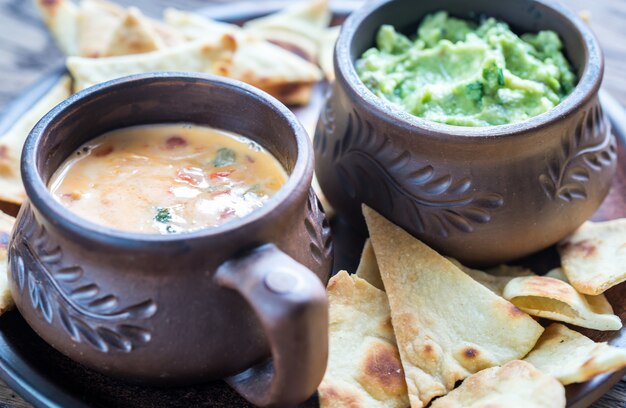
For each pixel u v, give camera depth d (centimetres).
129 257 42
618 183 57
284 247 44
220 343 44
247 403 47
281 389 42
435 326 48
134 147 49
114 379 47
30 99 59
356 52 55
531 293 49
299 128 46
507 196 50
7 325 48
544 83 53
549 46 54
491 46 54
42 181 43
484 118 51
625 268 49
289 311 40
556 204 51
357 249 54
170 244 41
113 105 48
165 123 50
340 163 53
